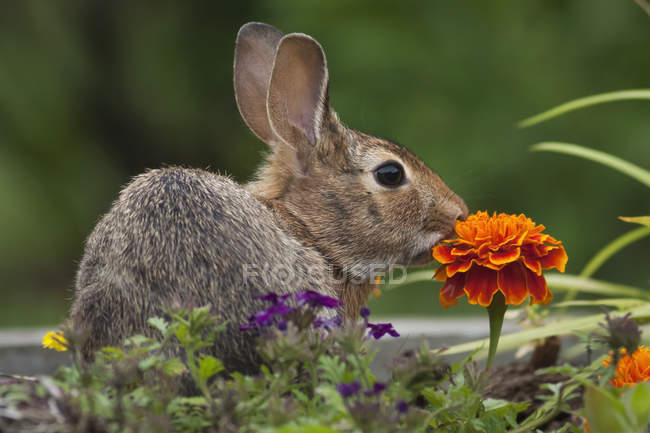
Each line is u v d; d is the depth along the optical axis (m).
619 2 14.06
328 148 6.27
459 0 14.45
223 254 4.79
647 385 4.31
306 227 6.24
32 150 16.80
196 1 18.81
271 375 4.29
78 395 4.00
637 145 13.40
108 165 18.19
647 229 7.41
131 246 4.86
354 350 4.16
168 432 4.02
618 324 4.42
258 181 6.72
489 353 5.27
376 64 13.95
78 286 5.35
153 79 18.59
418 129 13.70
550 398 5.43
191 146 19.03
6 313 14.52
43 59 17.67
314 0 14.46
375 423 3.70
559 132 13.72
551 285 7.31
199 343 4.19
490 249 5.03
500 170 13.63
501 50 14.12
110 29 18.67
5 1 17.55
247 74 6.76
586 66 14.03
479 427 4.86
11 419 3.98
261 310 4.72
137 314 4.76
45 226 15.98
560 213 13.51
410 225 6.34
